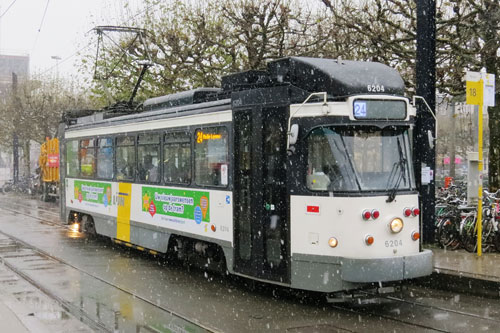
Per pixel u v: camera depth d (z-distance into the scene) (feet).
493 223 36.96
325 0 49.73
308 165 26.84
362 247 25.81
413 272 26.45
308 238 26.61
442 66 47.55
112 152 45.21
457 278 30.53
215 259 33.45
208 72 66.13
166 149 37.40
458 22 42.75
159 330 23.97
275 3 57.82
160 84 70.69
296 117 27.07
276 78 28.99
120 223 43.75
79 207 51.78
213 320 25.50
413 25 47.26
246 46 59.57
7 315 24.59
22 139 146.41
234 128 30.50
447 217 39.04
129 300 29.35
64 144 55.77
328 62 27.84
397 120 27.22
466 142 140.46
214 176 32.35
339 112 26.11
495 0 40.60
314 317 25.99
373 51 52.08
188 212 34.78
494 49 42.42
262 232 28.63
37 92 133.49
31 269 37.55
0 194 136.05
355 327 24.35
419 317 25.91
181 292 31.19
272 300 29.32
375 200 26.21
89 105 123.44
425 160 38.88
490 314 26.27
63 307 27.76
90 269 37.83
